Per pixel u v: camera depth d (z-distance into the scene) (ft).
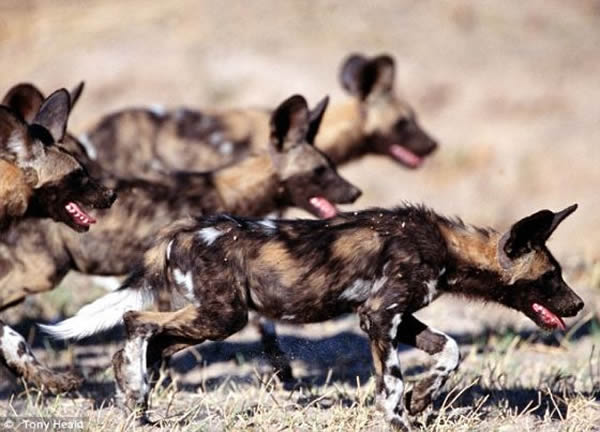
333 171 97.09
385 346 68.95
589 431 70.59
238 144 116.47
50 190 77.15
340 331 94.79
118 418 70.85
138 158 113.70
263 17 205.87
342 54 195.42
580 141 189.26
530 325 98.94
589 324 99.14
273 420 71.20
